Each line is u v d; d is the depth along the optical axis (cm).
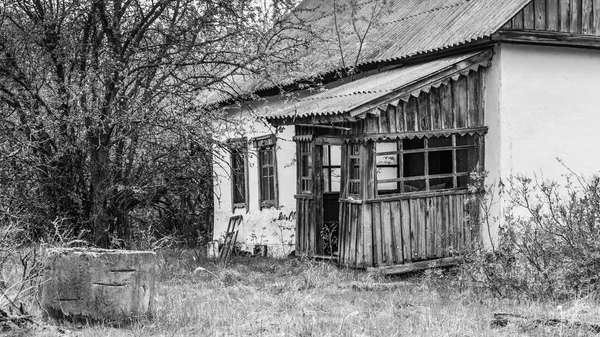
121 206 1486
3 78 1342
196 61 1387
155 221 2064
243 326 793
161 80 1379
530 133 1377
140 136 1381
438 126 1329
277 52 1434
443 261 1331
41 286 808
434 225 1334
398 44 1556
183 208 2142
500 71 1352
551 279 1037
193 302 963
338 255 1348
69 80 1338
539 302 983
